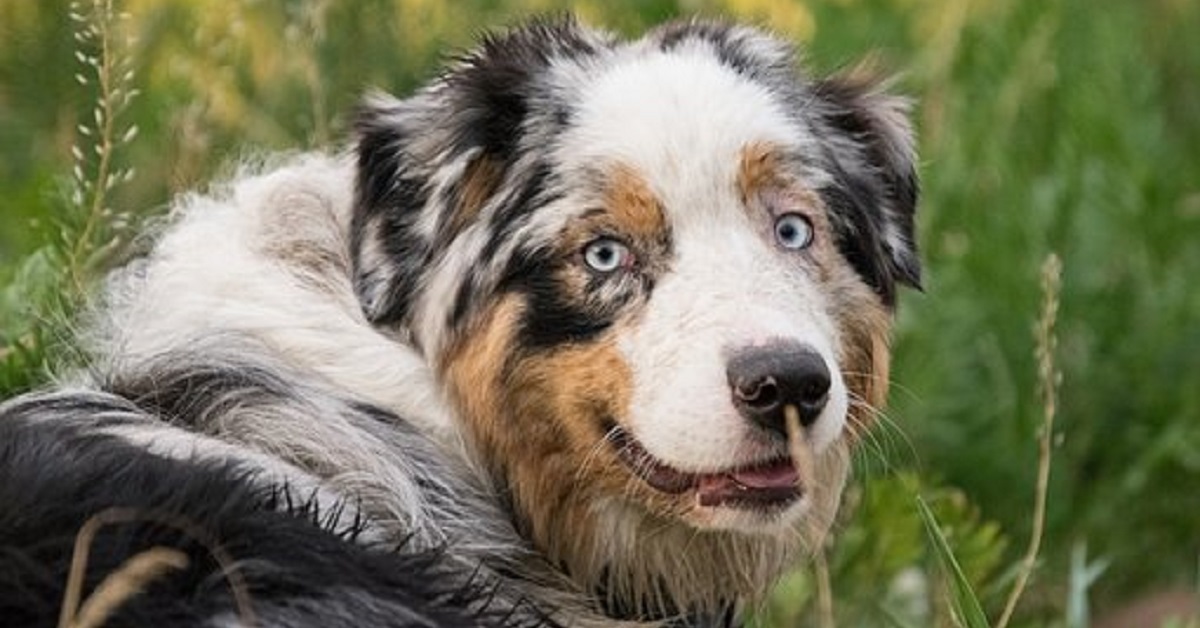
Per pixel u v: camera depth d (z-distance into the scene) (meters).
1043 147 16.28
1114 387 14.88
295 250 10.01
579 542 9.84
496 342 9.60
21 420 9.06
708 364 9.12
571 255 9.48
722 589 10.22
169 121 13.76
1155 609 13.71
